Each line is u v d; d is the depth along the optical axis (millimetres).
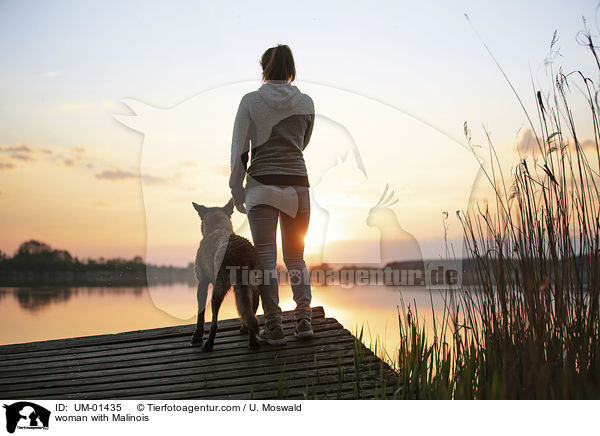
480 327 2420
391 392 2416
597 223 2270
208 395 2490
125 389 2635
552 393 1946
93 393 2594
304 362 2805
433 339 2721
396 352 2797
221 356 2986
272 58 2674
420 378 2404
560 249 2322
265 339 3086
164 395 2512
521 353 2188
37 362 3133
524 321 2312
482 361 2318
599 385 1923
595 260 2262
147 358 3066
